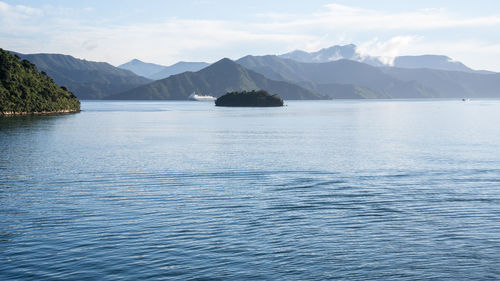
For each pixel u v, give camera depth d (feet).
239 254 74.64
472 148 234.38
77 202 110.42
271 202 111.45
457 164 176.45
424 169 164.76
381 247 78.38
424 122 499.92
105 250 76.28
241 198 115.75
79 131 362.53
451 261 72.28
